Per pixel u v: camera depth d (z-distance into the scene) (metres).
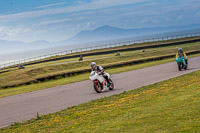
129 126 6.51
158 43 79.75
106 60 45.50
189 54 46.56
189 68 23.12
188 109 7.31
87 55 69.88
